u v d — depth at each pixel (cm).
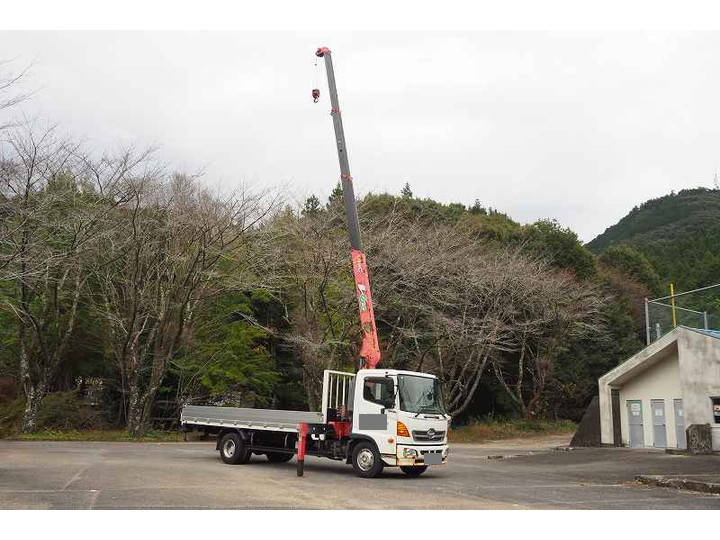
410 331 3102
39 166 2459
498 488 1295
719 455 1991
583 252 4738
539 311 3769
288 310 3388
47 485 1153
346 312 2922
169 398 3388
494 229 4519
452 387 3775
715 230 7600
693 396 2125
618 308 4559
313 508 970
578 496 1177
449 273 3325
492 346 3372
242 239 2900
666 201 9869
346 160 1948
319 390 2930
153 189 2806
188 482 1240
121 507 926
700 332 2133
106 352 3158
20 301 2647
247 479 1333
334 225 3073
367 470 1453
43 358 2770
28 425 2752
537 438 3428
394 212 3338
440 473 1614
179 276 2895
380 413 1455
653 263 6625
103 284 2923
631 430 2434
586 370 4294
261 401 3347
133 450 2109
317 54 2070
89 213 2572
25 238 2217
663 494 1218
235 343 3152
